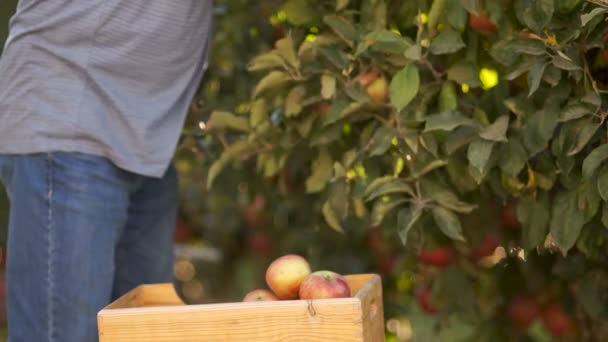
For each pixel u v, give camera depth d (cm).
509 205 370
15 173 312
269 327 264
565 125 291
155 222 355
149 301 309
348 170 340
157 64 318
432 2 323
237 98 439
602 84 300
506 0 306
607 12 283
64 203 304
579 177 301
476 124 302
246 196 518
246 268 679
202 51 336
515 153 300
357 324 261
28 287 310
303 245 491
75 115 305
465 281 406
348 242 480
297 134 361
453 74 311
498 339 432
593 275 359
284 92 354
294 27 360
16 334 312
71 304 306
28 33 310
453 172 320
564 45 286
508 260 414
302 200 451
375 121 336
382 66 325
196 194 554
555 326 417
